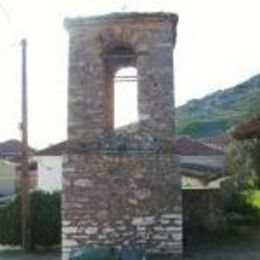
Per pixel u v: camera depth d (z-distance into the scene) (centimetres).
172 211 1692
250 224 2414
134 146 1711
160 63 1727
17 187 4991
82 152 1716
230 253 1778
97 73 1734
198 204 2156
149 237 1689
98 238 1695
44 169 3838
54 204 2039
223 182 2988
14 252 1958
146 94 1723
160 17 1719
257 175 3531
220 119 8669
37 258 1834
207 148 4366
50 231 2025
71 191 1712
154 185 1700
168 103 1719
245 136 2219
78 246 1695
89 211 1703
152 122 1717
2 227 2061
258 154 3538
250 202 2870
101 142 1716
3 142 5572
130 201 1700
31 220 2033
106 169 1711
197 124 8488
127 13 1727
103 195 1703
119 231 1694
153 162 1706
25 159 2108
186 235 2086
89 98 1731
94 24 1739
